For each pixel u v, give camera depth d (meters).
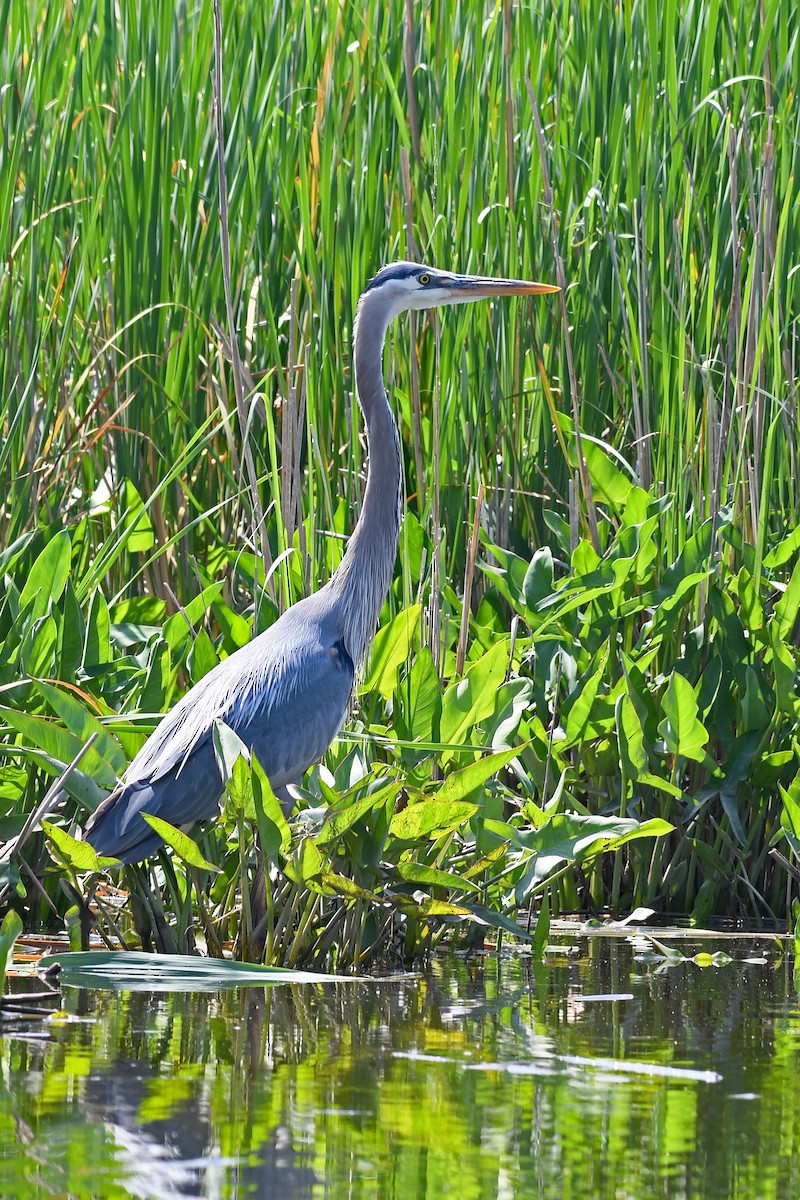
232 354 9.45
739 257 10.66
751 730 10.27
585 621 10.69
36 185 11.31
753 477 10.52
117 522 11.30
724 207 11.27
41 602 9.77
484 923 8.80
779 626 10.28
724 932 9.53
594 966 8.25
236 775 7.55
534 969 8.15
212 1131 5.01
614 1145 4.93
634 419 11.30
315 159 11.30
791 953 8.74
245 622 10.18
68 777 8.19
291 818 8.26
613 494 10.95
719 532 10.71
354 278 10.89
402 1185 4.53
